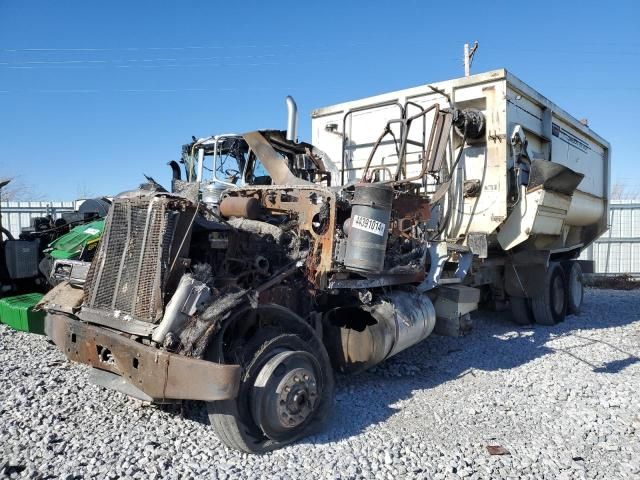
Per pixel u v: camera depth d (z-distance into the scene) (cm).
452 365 605
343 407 454
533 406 471
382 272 482
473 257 722
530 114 785
